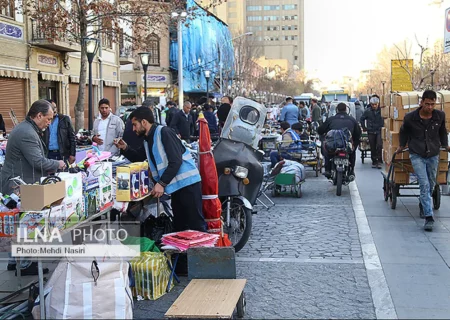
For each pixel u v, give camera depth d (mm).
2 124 16500
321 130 12703
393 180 9969
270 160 12406
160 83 47438
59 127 9883
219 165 7438
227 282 5363
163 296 5922
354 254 7340
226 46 58094
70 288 4754
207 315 4590
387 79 72312
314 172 16094
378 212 9930
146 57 22484
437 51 39594
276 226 9102
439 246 7590
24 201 4723
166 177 6371
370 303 5586
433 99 8445
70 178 5156
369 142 16766
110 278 4848
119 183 6141
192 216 6668
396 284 6102
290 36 172500
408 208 10234
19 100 23141
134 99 46250
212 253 5477
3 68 21406
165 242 6164
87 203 5535
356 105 26906
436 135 8625
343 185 13188
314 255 7328
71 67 28109
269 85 83000
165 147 6453
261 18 173000
